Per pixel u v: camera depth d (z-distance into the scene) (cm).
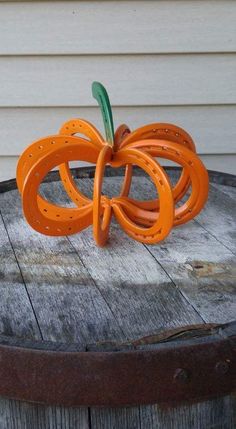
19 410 114
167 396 111
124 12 172
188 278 127
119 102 179
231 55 176
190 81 178
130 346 111
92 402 111
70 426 113
